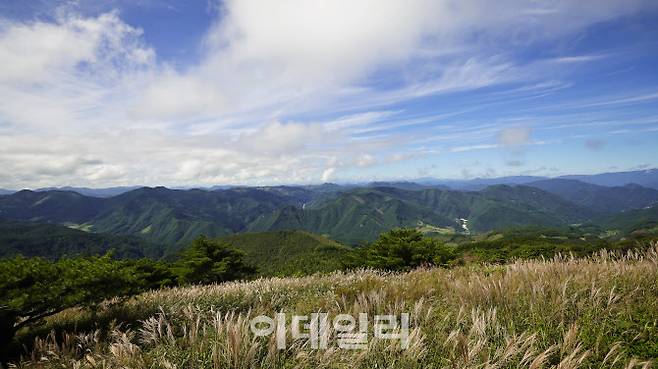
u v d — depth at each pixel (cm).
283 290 898
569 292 498
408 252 2691
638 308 449
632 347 365
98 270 752
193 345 426
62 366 489
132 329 659
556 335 389
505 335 372
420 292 659
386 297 609
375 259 2958
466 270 988
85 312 841
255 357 397
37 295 648
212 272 3488
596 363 336
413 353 365
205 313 653
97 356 475
